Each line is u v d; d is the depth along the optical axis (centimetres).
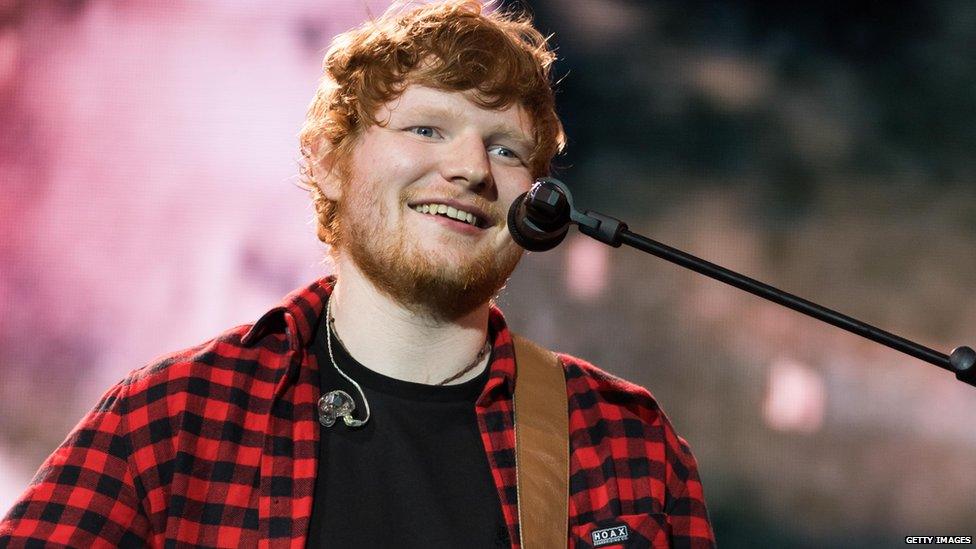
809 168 1341
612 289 1331
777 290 407
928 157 1338
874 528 1292
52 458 449
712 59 1337
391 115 479
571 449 500
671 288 1327
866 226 1337
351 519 448
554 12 1325
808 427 1314
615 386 524
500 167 484
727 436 1312
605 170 1345
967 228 1330
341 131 492
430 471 468
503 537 463
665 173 1341
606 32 1334
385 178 469
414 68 481
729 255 1340
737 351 1323
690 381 1321
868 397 1315
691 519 511
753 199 1344
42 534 429
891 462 1305
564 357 536
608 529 480
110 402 460
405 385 481
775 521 1297
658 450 512
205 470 448
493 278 479
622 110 1341
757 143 1344
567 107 1338
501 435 489
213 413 459
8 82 1281
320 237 522
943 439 1309
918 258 1334
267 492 446
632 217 1342
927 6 1330
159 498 441
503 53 486
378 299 482
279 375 473
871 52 1339
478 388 496
